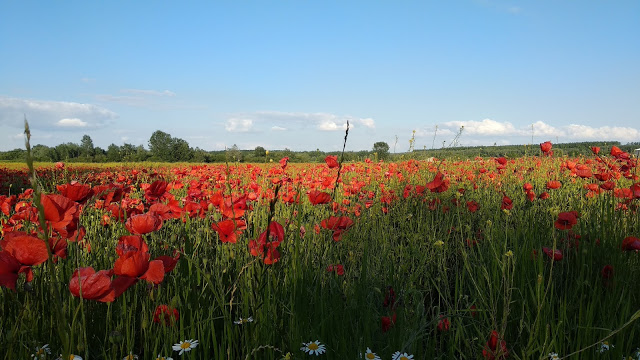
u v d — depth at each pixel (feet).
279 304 7.95
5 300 7.70
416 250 12.84
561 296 9.55
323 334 7.26
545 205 17.43
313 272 9.95
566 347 7.73
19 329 6.42
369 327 7.49
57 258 7.94
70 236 6.91
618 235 11.25
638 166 18.24
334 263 11.08
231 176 25.67
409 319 7.82
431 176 28.19
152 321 7.07
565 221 10.73
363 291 8.45
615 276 9.42
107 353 6.80
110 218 11.60
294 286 7.93
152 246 9.21
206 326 7.63
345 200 19.22
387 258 11.41
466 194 22.85
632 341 7.82
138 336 7.74
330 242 11.09
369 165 35.27
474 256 11.75
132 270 5.41
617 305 8.32
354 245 12.71
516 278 9.89
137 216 7.23
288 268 8.80
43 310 6.95
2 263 5.10
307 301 8.22
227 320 7.27
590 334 7.26
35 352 5.88
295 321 7.19
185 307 7.99
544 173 29.78
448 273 12.64
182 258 8.84
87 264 9.36
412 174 30.83
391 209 20.27
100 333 7.47
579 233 12.78
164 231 12.25
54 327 6.69
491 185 26.11
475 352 7.48
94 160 131.03
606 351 7.00
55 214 5.92
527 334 8.05
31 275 5.46
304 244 10.97
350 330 7.99
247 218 12.21
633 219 13.11
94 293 5.12
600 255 10.90
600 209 15.57
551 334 7.42
